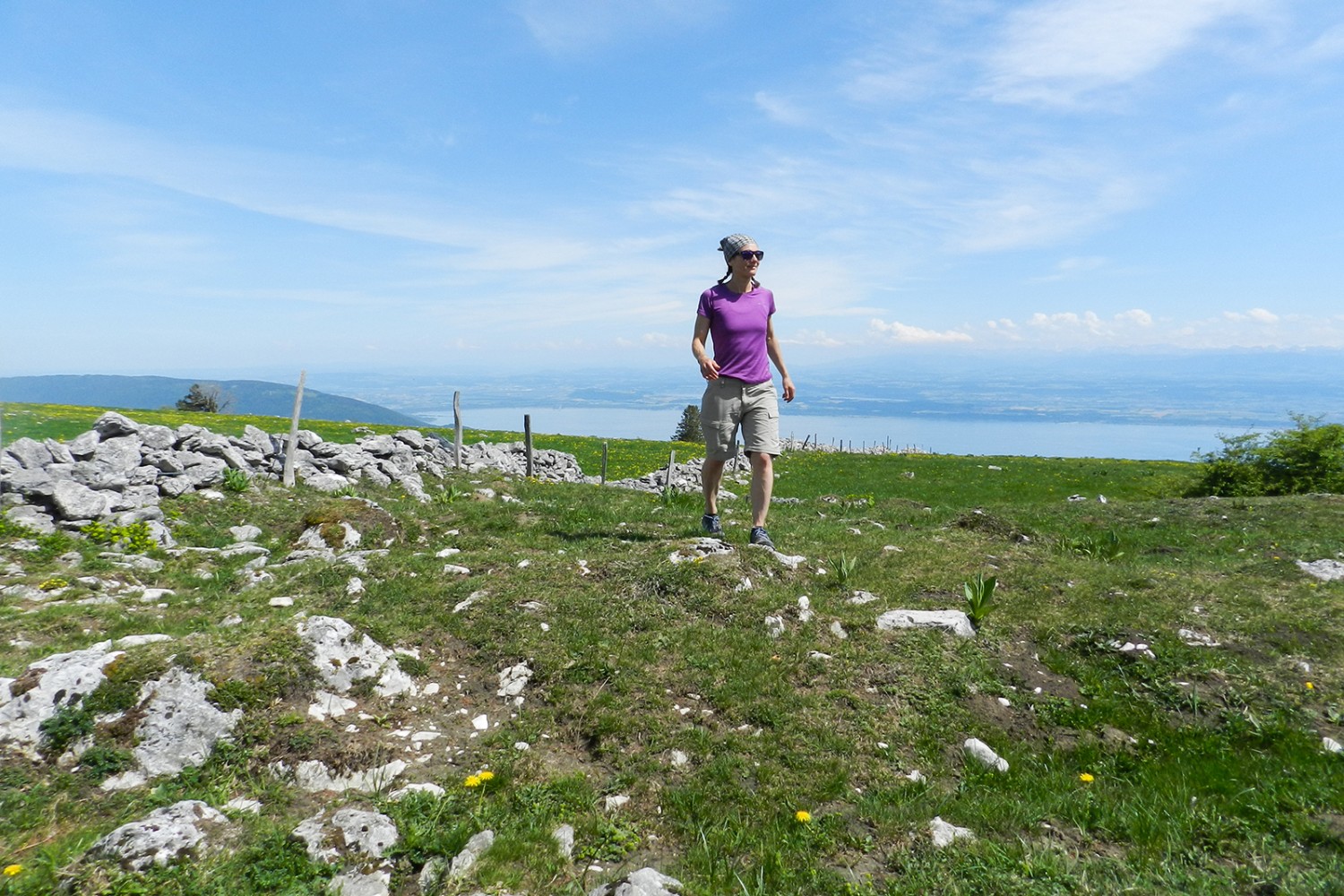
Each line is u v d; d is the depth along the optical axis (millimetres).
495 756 5203
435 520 12336
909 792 5090
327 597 7723
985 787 5250
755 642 6777
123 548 10062
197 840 4023
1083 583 9039
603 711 5750
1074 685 6809
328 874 3951
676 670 6336
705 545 8562
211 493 13164
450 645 6668
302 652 5656
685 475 31328
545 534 10969
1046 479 39219
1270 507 17094
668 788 4977
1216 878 4133
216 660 5359
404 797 4633
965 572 9477
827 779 5133
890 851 4418
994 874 4082
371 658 5953
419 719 5621
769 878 4125
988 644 7246
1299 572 10742
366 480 17203
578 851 4305
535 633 6723
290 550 10570
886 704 6152
